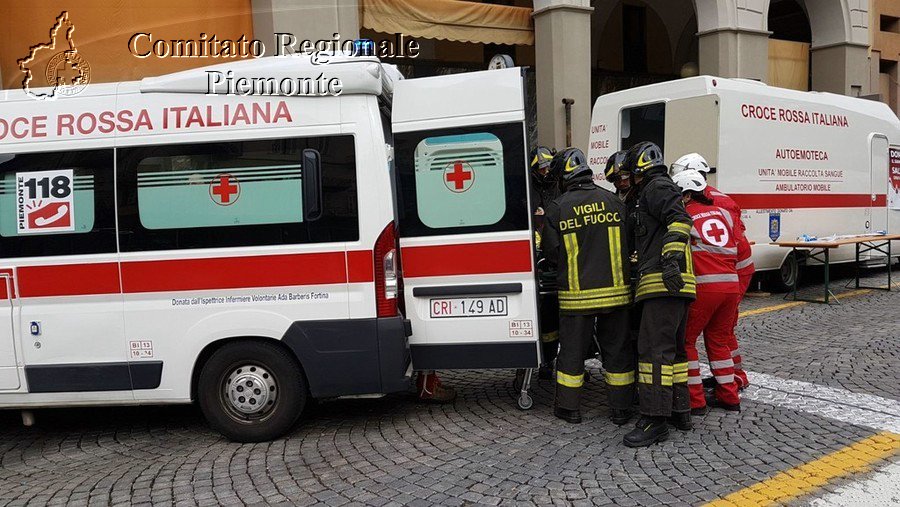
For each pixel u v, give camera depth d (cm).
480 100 460
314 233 439
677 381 447
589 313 454
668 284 411
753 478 376
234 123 440
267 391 450
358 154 437
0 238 445
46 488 399
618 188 521
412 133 467
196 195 440
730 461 400
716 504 347
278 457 430
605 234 453
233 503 368
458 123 462
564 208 457
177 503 371
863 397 507
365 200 436
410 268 470
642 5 1648
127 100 445
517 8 1146
